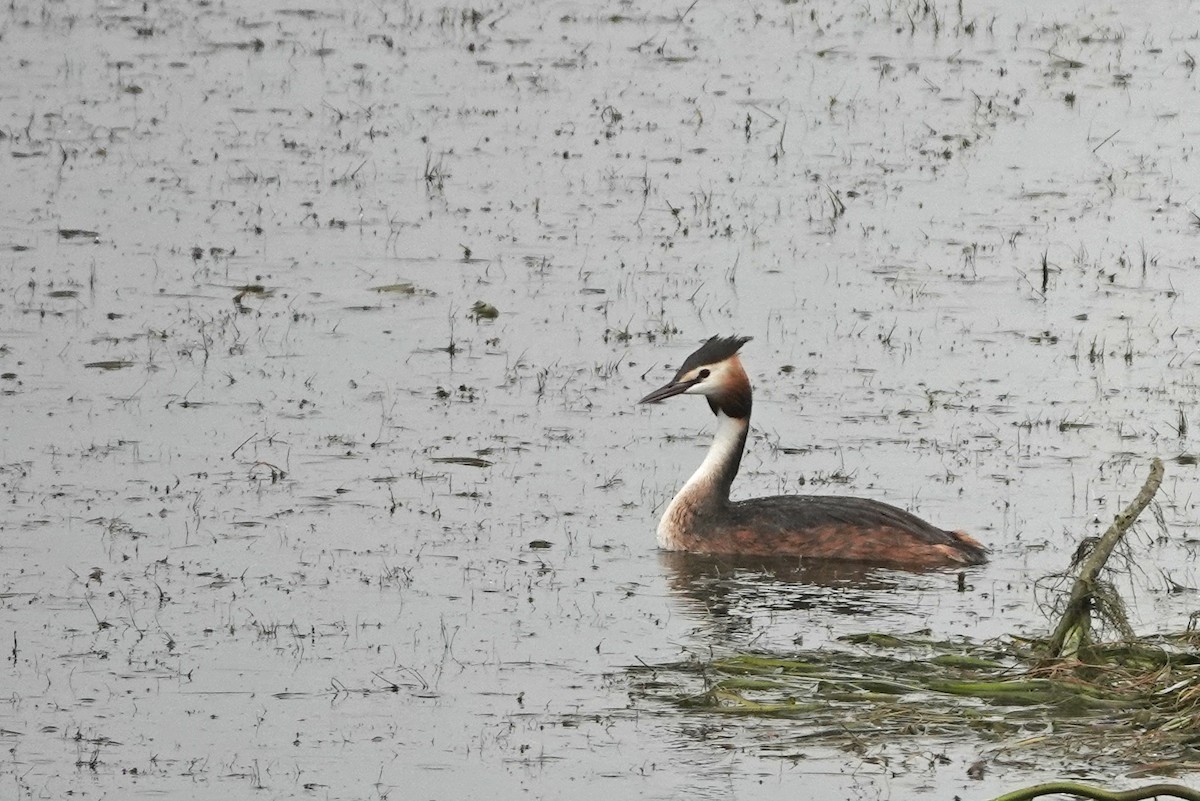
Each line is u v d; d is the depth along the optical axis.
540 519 16.34
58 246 24.03
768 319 21.80
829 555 15.93
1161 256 24.06
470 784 11.32
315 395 19.31
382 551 15.44
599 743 11.94
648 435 18.53
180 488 16.70
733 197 26.50
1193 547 15.77
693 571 15.67
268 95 31.53
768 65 33.75
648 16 37.47
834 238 24.81
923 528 15.93
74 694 12.60
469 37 35.62
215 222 25.16
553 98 31.58
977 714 12.40
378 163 27.98
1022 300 22.55
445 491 16.88
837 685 12.88
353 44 35.03
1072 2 38.50
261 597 14.38
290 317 21.69
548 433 18.47
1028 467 17.67
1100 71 33.22
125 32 35.44
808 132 29.72
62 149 28.08
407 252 24.09
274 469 17.14
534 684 12.93
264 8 37.69
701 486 16.30
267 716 12.30
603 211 25.91
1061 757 11.72
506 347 20.84
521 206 26.08
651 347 20.91
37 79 32.06
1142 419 18.86
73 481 16.78
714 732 12.12
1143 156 28.41
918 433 18.55
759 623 14.30
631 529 16.30
